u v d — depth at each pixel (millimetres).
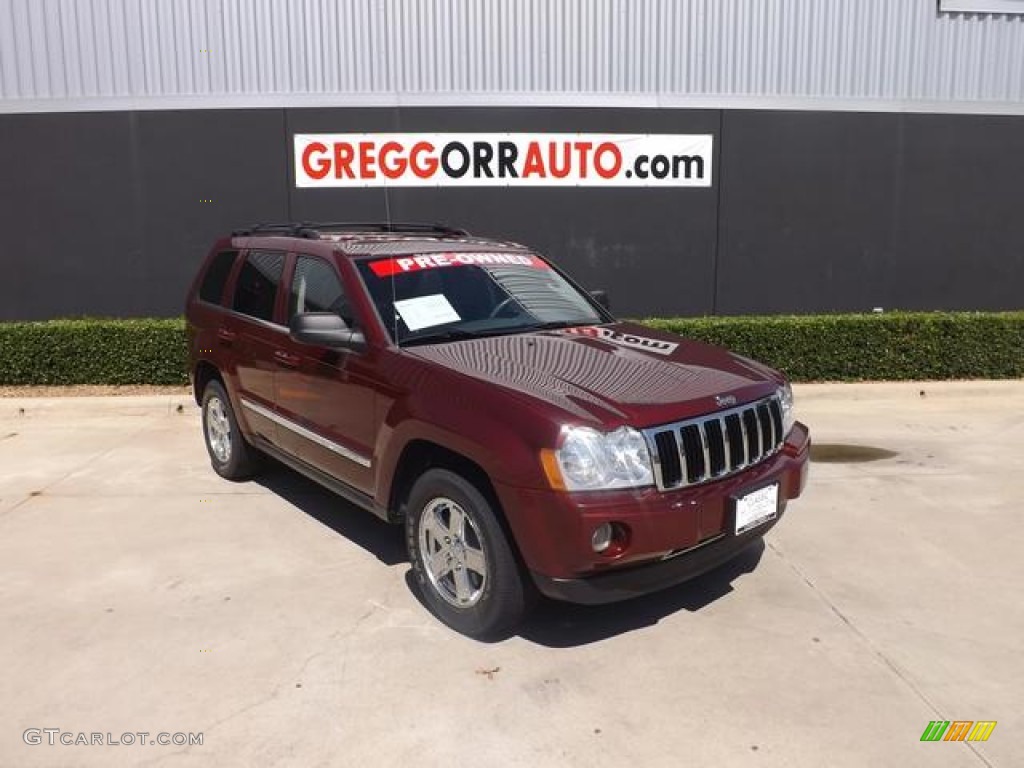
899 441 7086
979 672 3445
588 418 3330
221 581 4332
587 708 3195
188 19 9656
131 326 8852
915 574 4406
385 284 4480
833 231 10391
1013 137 10531
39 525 5141
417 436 3777
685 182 10102
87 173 9883
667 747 2955
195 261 10016
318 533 5008
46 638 3729
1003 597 4137
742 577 4371
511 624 3641
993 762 2873
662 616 3945
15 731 3053
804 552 4695
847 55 10172
